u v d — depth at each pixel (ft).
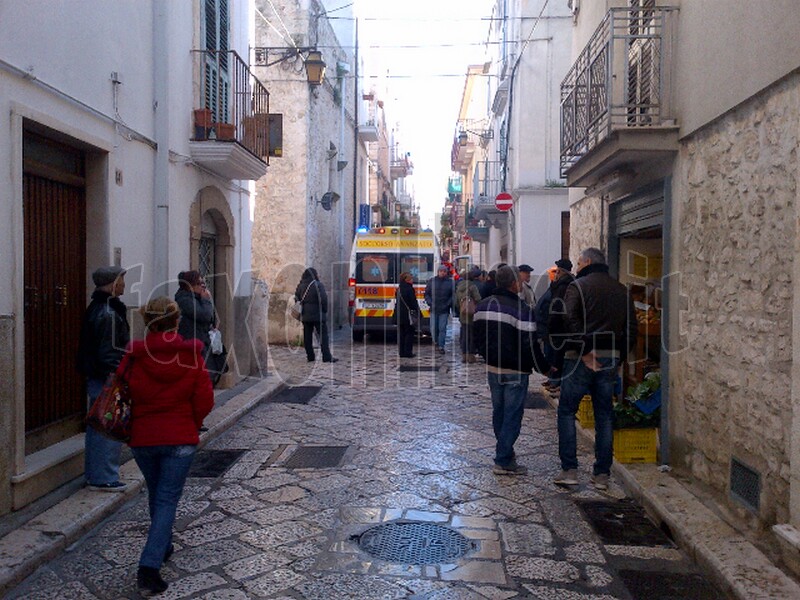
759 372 15.33
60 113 18.51
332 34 65.87
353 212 78.43
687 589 13.84
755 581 13.14
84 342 18.28
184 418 13.94
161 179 25.38
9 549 14.53
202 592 13.42
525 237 56.59
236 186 36.55
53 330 19.63
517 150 57.06
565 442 20.12
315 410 30.63
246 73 36.24
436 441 25.14
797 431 13.52
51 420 19.69
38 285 18.86
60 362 20.06
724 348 17.20
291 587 13.67
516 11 59.31
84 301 21.29
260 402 31.89
